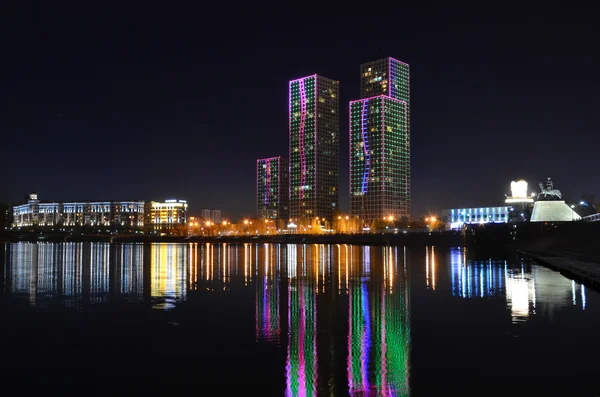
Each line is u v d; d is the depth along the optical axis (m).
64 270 64.75
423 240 165.75
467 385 17.25
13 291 42.34
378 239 189.00
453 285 44.34
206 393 16.67
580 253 76.88
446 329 25.86
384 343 23.05
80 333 25.58
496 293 38.69
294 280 50.72
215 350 22.03
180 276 55.62
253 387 17.25
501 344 22.67
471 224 135.12
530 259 79.75
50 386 17.44
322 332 25.41
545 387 17.00
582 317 28.58
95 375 18.66
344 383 17.56
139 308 33.22
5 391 16.97
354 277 53.19
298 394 16.52
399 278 51.44
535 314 29.64
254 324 27.56
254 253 118.44
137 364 20.00
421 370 18.95
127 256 104.94
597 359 20.23
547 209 138.12
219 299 37.09
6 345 23.14
